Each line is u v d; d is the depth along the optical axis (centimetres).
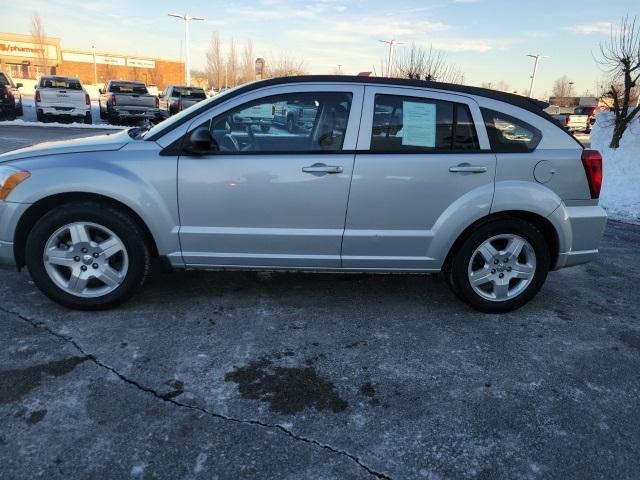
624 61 1372
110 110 2152
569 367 328
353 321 379
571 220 385
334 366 317
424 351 341
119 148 361
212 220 365
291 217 366
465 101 372
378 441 252
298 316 383
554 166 378
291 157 359
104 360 312
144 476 223
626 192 1003
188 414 265
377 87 368
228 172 357
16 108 2125
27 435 244
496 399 290
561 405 287
